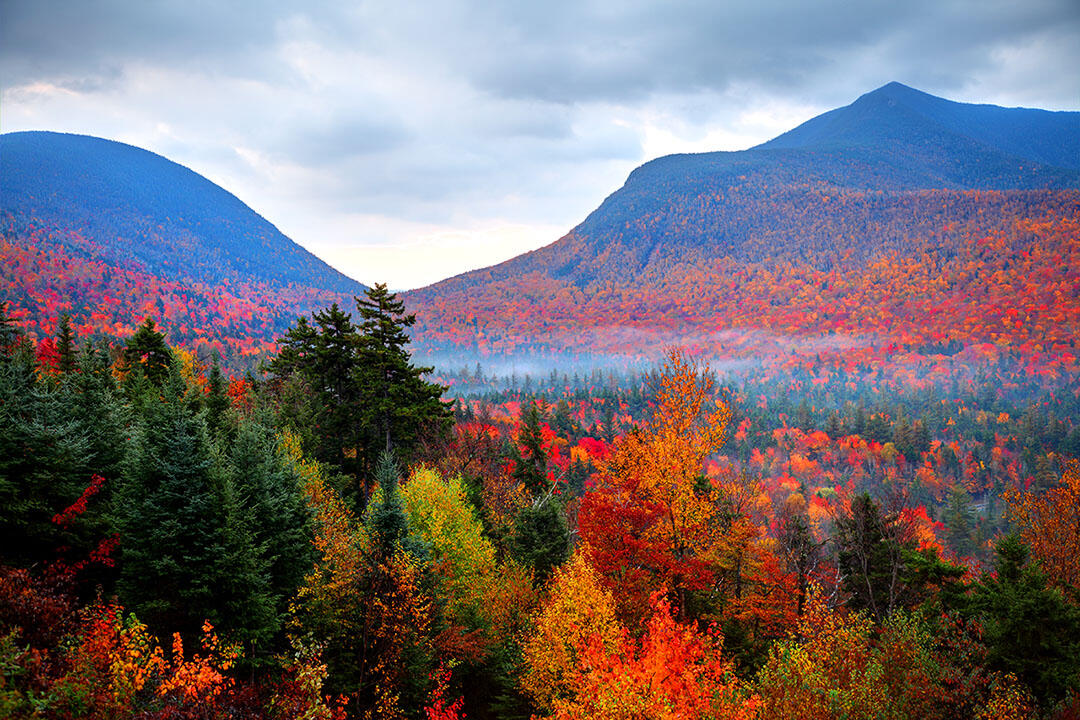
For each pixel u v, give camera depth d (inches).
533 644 992.2
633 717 723.4
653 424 1038.4
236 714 599.2
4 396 870.4
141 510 812.6
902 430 7377.0
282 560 959.0
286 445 1395.2
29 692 451.5
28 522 775.1
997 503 5388.8
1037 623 791.7
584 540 1064.8
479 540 1268.5
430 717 905.5
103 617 607.8
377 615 894.4
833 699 705.6
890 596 1288.1
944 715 737.6
